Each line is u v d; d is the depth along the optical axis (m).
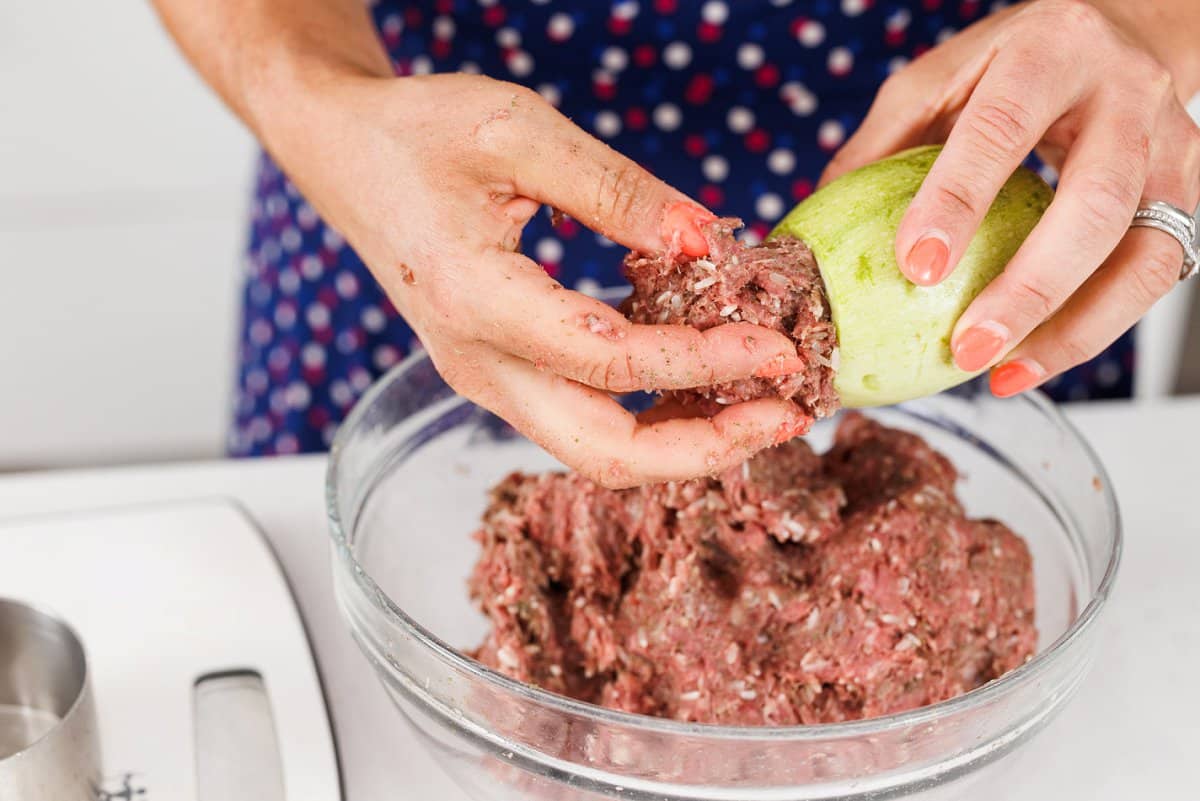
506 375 0.53
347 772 0.57
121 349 1.32
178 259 1.29
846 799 0.50
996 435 0.65
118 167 1.24
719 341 0.50
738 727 0.49
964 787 0.52
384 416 0.62
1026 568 0.58
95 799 0.54
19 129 1.20
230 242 1.29
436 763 0.57
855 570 0.55
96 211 1.25
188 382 1.35
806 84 0.78
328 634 0.63
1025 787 0.57
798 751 0.49
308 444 0.88
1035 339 0.55
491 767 0.52
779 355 0.50
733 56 0.77
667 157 0.80
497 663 0.57
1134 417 0.75
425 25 0.78
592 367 0.50
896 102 0.60
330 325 0.86
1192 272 0.56
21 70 1.17
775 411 0.51
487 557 0.59
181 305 1.31
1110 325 0.55
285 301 0.86
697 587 0.55
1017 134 0.51
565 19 0.77
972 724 0.50
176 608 0.62
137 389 1.34
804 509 0.56
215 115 1.23
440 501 0.66
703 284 0.52
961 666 0.56
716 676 0.55
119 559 0.64
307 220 0.84
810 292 0.52
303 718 0.58
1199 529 0.68
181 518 0.66
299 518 0.68
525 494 0.59
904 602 0.55
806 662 0.55
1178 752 0.58
